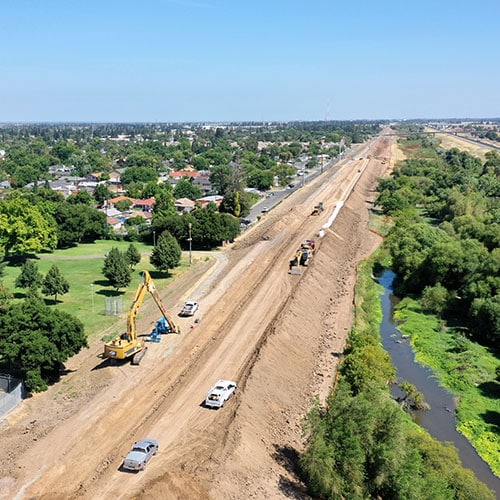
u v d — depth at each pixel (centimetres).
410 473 4150
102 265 11225
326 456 4153
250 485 4175
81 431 4828
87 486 4062
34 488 4059
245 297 8581
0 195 19638
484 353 7475
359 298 9381
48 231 11950
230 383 5456
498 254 8894
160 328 7150
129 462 4219
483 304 8025
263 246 11938
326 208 16388
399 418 4397
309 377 6431
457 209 14888
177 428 4881
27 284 8819
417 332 8200
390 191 18600
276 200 19262
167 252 10019
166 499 3816
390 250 11712
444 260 9331
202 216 12469
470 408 6125
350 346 6881
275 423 5259
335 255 11981
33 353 5491
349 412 4388
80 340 5819
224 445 4566
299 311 8056
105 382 5788
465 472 4516
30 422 5038
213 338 6969
